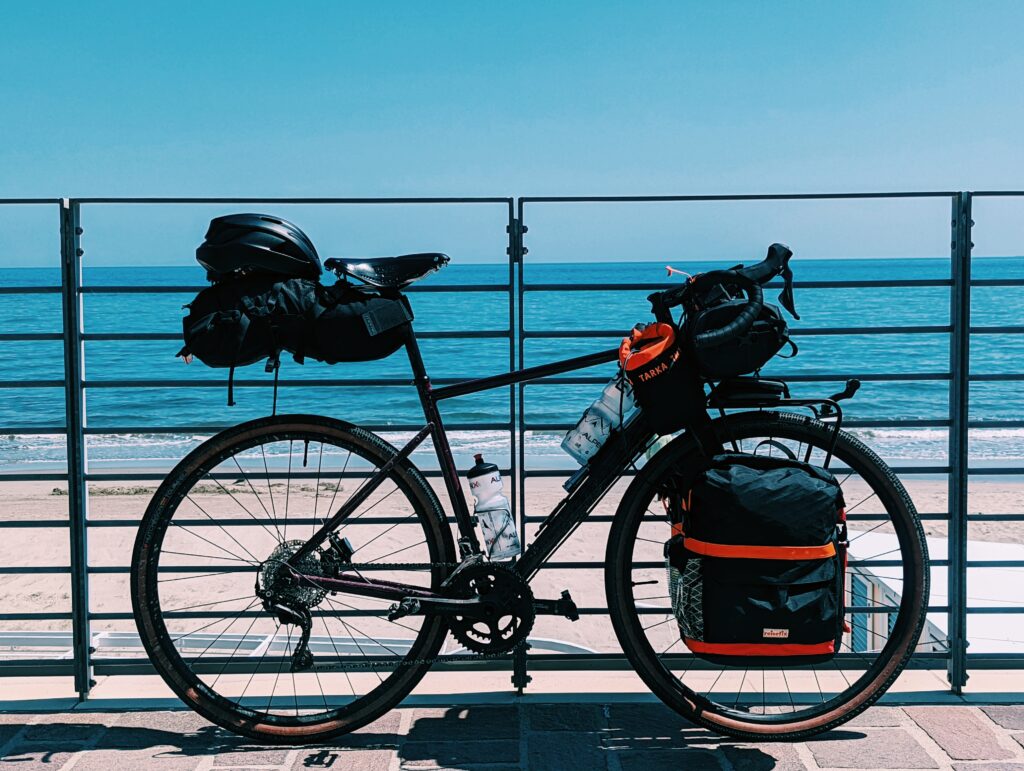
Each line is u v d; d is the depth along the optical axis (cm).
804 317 2603
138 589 266
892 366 2123
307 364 1850
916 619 265
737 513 245
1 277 5734
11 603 901
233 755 258
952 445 286
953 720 276
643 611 271
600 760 253
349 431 267
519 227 283
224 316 248
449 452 271
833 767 248
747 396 262
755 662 250
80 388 282
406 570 266
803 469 255
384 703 269
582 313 2439
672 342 250
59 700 295
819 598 246
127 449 1562
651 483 265
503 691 302
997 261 6762
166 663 267
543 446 1476
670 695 266
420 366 270
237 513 914
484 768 249
